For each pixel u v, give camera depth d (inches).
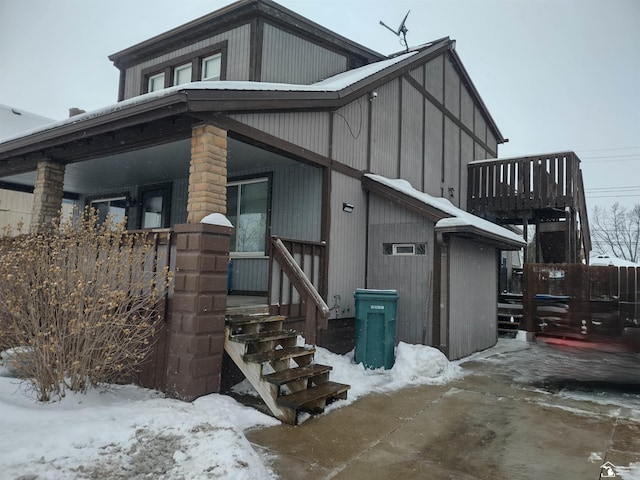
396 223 322.3
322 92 273.1
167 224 367.2
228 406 178.1
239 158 290.0
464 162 534.0
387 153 369.1
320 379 208.5
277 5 327.3
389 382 243.9
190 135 211.0
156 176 350.3
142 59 398.6
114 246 194.1
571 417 192.5
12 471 107.7
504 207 511.5
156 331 200.1
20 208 491.2
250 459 126.5
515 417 191.3
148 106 191.6
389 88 377.1
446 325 298.4
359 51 414.0
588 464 144.4
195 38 358.9
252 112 225.6
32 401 167.8
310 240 293.1
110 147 240.7
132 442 129.0
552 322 437.7
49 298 172.1
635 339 412.2
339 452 149.3
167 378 190.7
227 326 197.6
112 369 192.4
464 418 188.4
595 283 429.4
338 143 304.8
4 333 179.9
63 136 236.8
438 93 471.2
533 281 450.6
